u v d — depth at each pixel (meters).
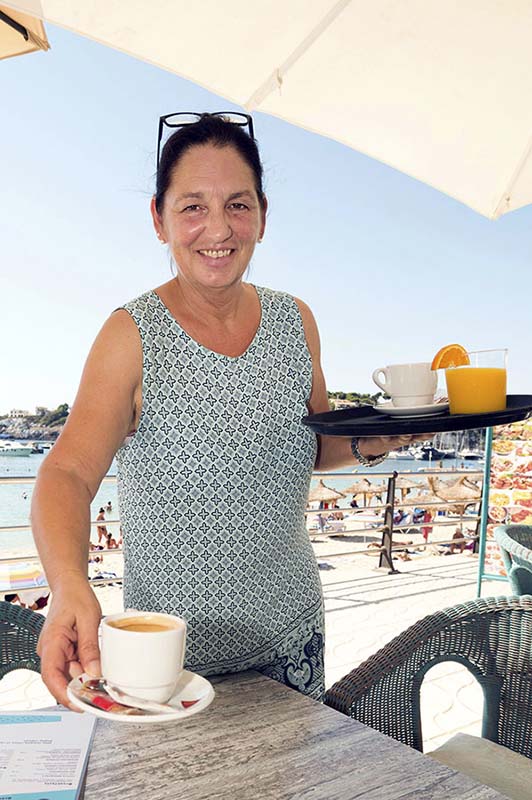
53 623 0.95
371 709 1.46
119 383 1.39
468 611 1.59
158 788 0.93
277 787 0.94
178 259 1.47
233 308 1.51
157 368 1.43
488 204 2.94
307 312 1.65
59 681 0.90
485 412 1.50
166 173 1.46
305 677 1.56
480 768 1.48
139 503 1.47
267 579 1.50
